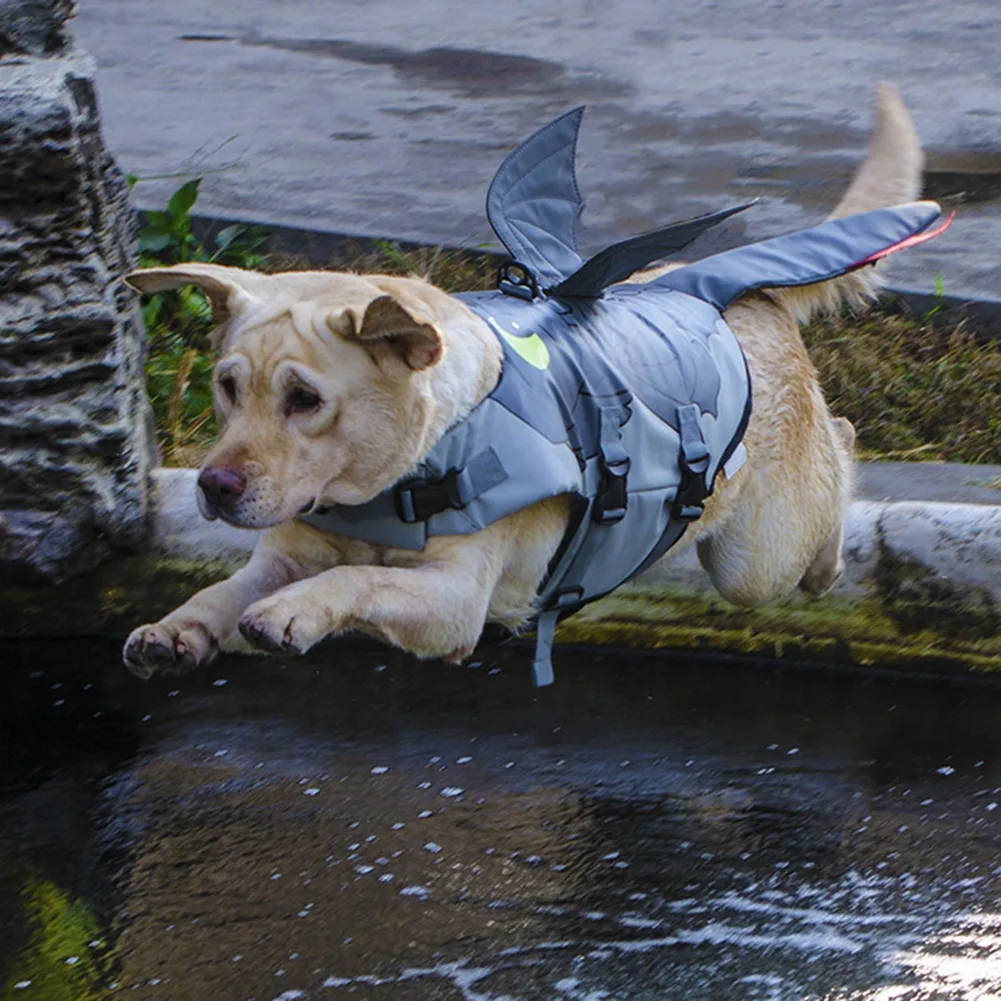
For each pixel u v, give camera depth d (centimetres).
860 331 1051
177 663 486
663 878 586
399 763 654
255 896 564
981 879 591
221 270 490
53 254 739
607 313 551
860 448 948
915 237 629
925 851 609
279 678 716
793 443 623
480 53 1648
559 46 1681
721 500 598
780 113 1459
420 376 468
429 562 495
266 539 516
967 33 1725
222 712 690
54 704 696
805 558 646
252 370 459
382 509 487
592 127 1416
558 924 554
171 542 761
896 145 687
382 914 556
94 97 795
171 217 1052
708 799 640
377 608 475
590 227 1175
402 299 481
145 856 587
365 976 522
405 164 1293
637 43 1694
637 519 534
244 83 1515
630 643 752
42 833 600
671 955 542
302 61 1602
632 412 527
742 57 1641
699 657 752
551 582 536
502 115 1445
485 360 493
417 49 1664
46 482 737
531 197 577
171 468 803
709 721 702
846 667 751
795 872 593
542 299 544
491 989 519
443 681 720
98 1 1816
